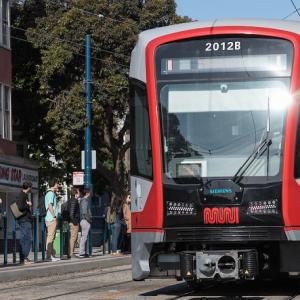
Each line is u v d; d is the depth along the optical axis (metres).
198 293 15.87
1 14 37.00
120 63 39.81
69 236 26.08
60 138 39.16
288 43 14.12
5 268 20.95
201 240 13.73
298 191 13.70
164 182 14.02
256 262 13.61
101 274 22.19
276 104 14.00
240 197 13.69
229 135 14.05
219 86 14.21
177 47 14.43
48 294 16.62
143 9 41.06
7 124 37.22
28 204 23.22
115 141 42.62
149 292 16.47
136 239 14.34
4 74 37.03
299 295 15.21
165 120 14.27
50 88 40.34
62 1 41.38
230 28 14.29
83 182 29.94
